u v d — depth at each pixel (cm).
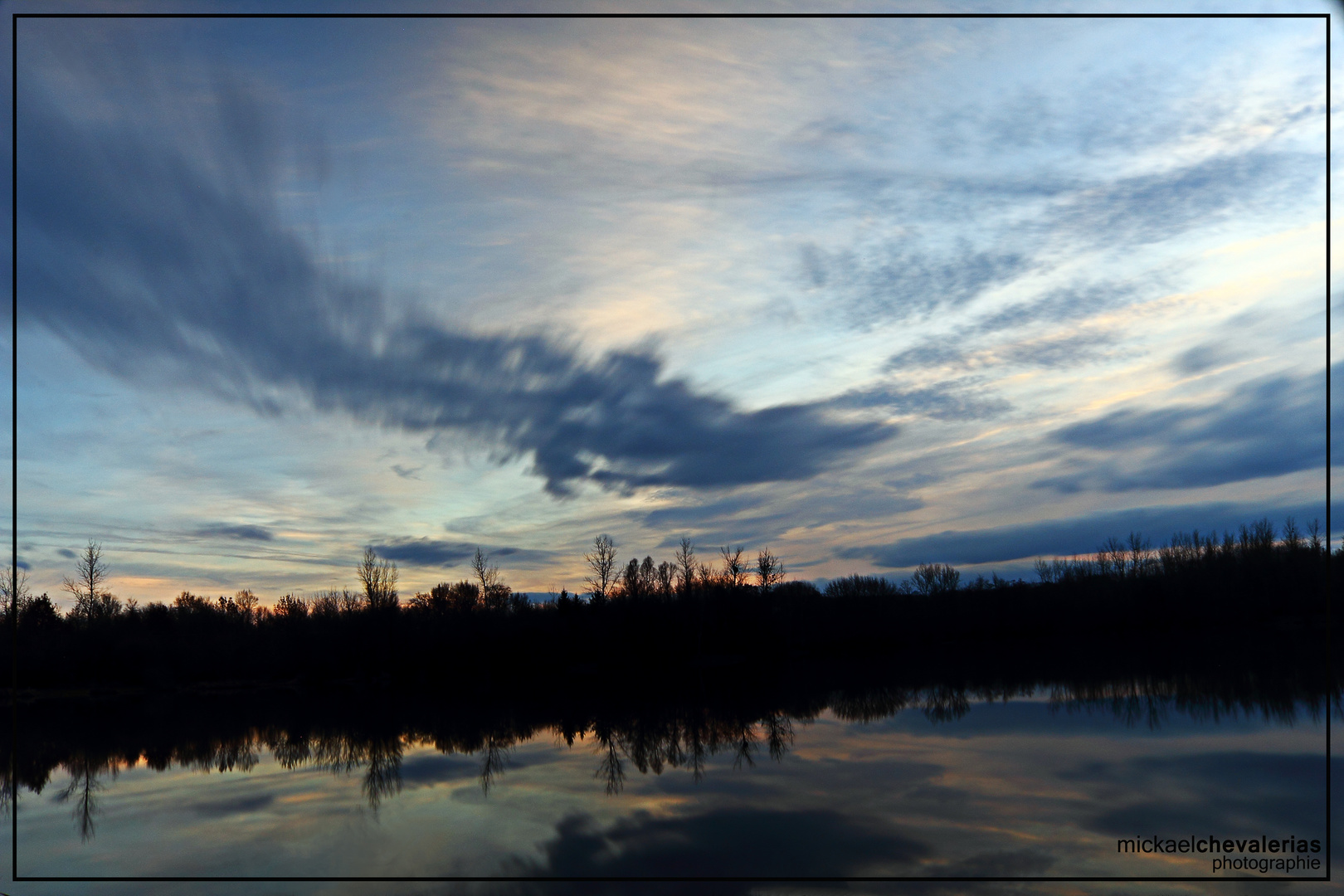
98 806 2872
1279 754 2833
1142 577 11319
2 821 2695
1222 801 2242
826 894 1617
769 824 2144
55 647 8200
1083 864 1736
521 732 4494
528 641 8894
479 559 9688
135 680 8194
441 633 8962
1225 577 10544
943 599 11650
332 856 2006
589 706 5772
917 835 1988
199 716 6012
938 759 2964
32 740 4884
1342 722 3469
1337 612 9531
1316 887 1585
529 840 2075
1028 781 2548
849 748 3316
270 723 5347
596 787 2750
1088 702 4444
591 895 1652
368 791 2883
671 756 3375
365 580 8938
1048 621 11131
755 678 7594
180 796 2964
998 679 6103
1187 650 7906
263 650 8656
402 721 5241
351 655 8662
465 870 1850
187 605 9494
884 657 9575
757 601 9644
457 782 2980
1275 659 6581
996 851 1844
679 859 1864
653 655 9075
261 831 2320
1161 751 2953
